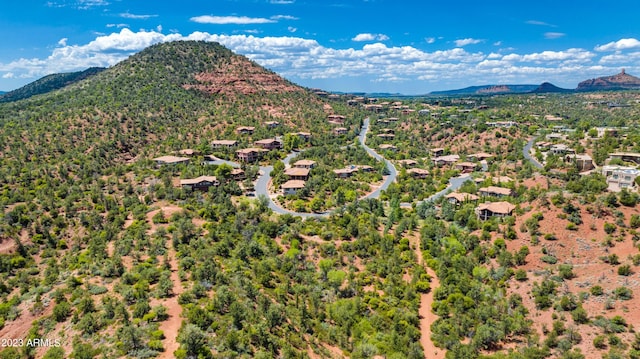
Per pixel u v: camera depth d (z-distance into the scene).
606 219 85.25
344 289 75.56
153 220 99.19
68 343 51.34
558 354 56.91
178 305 59.19
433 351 62.34
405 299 73.75
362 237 95.31
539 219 89.44
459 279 76.88
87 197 117.50
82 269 73.00
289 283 76.12
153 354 48.38
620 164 128.12
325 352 59.22
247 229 96.12
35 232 95.94
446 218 109.44
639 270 70.50
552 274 75.38
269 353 51.78
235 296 62.84
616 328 59.06
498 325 63.88
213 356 49.09
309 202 128.62
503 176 139.88
